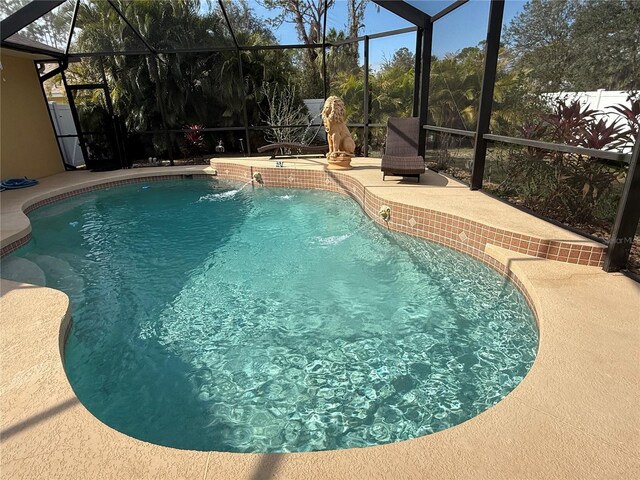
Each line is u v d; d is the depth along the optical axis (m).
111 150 9.73
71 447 1.71
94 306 3.73
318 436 2.22
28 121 8.66
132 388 2.65
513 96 5.51
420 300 3.65
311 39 17.44
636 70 3.88
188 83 11.37
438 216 4.64
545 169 4.82
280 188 8.28
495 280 3.85
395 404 2.42
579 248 3.39
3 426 1.85
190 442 2.22
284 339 3.15
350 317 3.42
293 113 11.16
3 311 2.94
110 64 10.74
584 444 1.65
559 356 2.22
